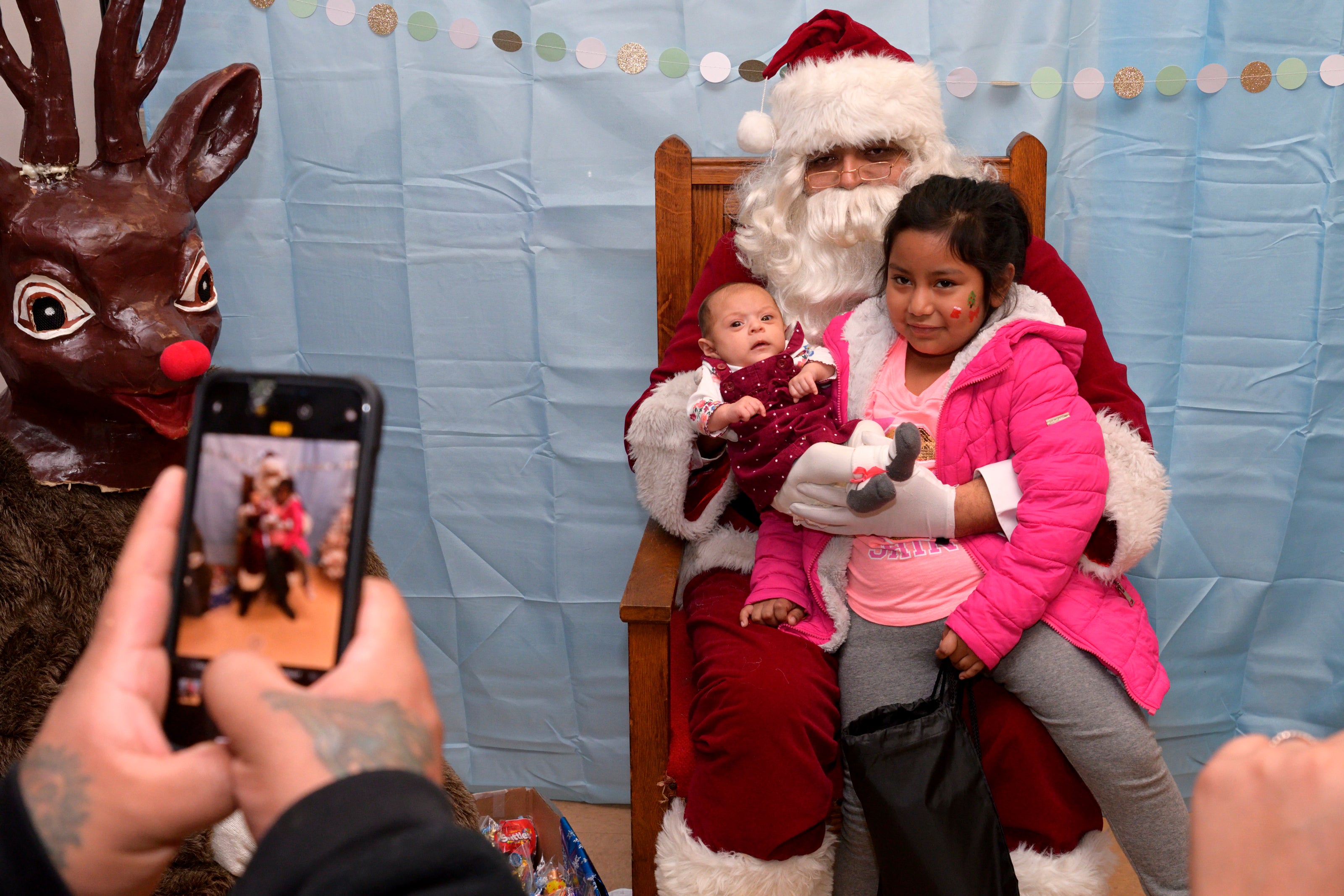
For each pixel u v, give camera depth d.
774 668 1.23
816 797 1.15
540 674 1.90
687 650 1.43
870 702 1.25
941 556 1.25
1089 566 1.26
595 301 1.71
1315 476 1.68
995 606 1.16
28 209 1.01
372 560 1.27
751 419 1.33
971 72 1.57
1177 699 1.81
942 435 1.30
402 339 1.73
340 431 0.46
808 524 1.31
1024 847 1.19
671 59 1.60
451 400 1.76
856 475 1.21
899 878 1.08
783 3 1.58
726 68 1.60
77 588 0.98
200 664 0.44
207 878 0.94
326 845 0.34
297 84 1.62
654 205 1.67
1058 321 1.31
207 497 0.45
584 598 1.85
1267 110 1.55
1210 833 0.33
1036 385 1.24
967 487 1.26
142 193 1.08
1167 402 1.68
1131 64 1.56
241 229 1.68
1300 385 1.64
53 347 1.01
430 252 1.69
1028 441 1.23
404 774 0.37
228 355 1.73
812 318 1.53
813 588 1.32
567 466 1.79
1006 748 1.20
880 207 1.42
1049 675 1.18
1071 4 1.55
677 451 1.41
